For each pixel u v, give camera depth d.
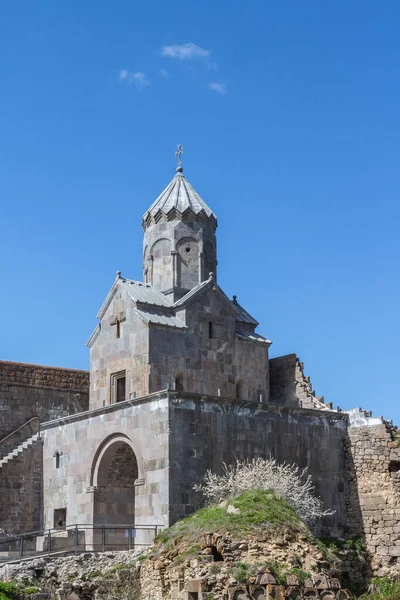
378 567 42.25
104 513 41.28
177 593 32.28
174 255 46.84
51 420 47.44
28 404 50.19
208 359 45.12
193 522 34.75
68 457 43.31
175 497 37.78
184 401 39.09
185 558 32.66
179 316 45.06
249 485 37.53
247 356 46.88
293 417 42.97
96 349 46.41
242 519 33.47
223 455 39.81
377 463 43.69
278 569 31.72
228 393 45.50
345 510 43.84
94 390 46.00
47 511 43.97
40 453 46.16
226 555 32.19
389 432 44.03
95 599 34.03
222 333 46.03
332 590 31.81
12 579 33.59
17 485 45.22
